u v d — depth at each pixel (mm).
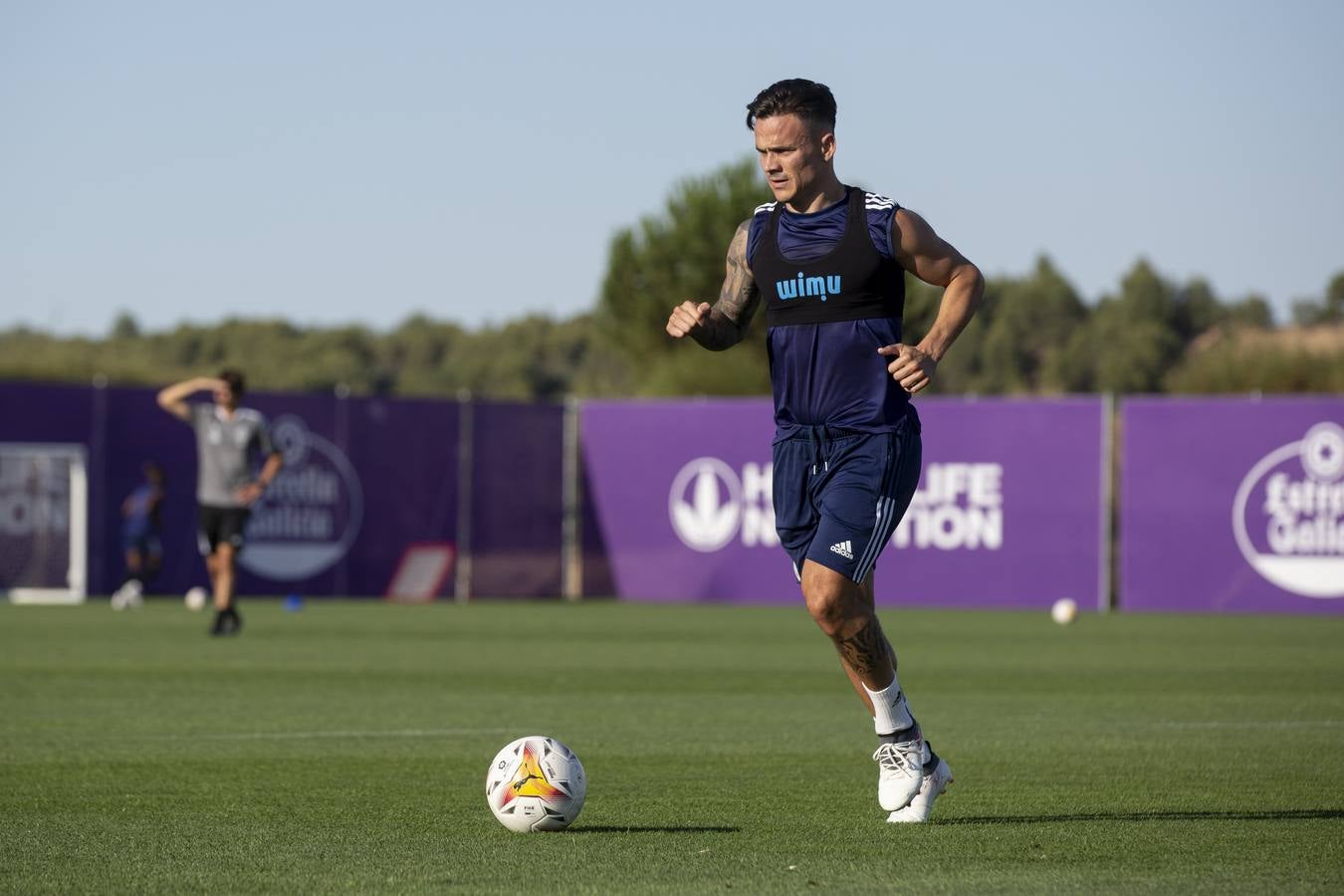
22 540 90062
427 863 20516
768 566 99250
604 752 32594
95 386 90562
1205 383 149375
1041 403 94188
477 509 101375
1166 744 34312
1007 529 94688
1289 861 20797
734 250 24156
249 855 21109
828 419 22938
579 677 50250
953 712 41031
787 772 29656
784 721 38469
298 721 37688
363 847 21688
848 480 22719
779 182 22797
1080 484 93562
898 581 96312
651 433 101875
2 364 165625
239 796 26359
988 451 95062
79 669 50781
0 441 89250
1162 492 92125
